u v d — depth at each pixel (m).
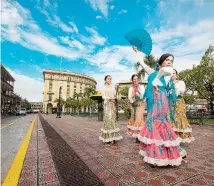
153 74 3.10
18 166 2.98
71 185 2.29
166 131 2.79
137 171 2.79
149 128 2.85
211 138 6.17
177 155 2.77
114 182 2.40
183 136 4.29
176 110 4.33
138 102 4.97
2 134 7.05
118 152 3.95
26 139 5.60
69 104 60.03
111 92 4.86
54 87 80.50
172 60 3.06
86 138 5.88
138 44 3.33
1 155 3.79
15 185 2.27
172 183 2.37
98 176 2.60
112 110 4.84
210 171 2.81
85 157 3.56
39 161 3.27
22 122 14.41
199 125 12.38
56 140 5.45
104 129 4.79
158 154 2.68
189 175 2.64
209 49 17.88
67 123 13.43
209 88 19.30
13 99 61.03
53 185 2.30
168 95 3.02
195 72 18.05
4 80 43.38
